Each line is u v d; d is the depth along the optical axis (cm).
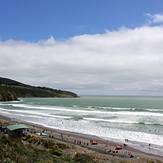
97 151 3912
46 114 9725
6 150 1565
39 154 1920
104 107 14188
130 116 8969
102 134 5591
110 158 3152
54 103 18400
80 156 2381
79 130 6072
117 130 6075
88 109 12344
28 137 3803
